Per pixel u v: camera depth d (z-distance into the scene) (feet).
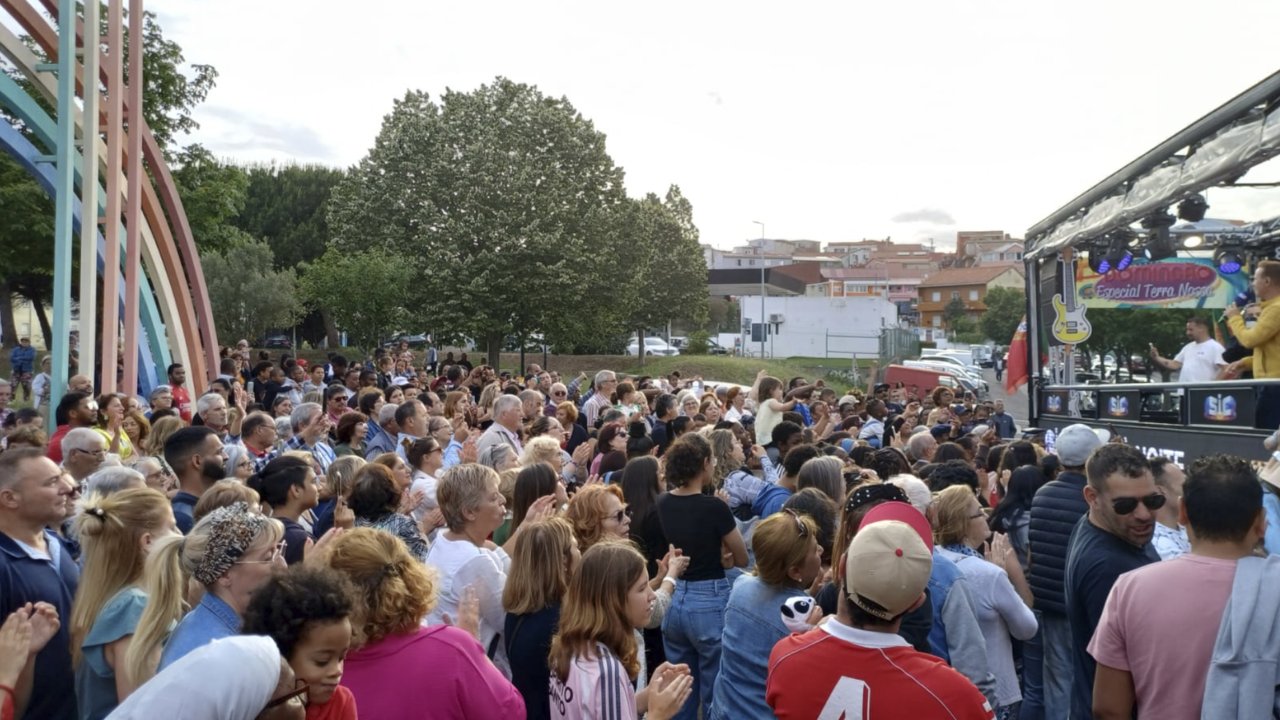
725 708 14.37
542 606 13.84
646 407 46.11
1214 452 27.30
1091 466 13.97
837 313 184.14
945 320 350.43
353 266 120.47
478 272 128.47
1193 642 10.07
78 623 11.89
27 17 46.52
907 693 9.20
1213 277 47.37
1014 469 23.61
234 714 7.06
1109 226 35.96
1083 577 13.71
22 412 29.96
